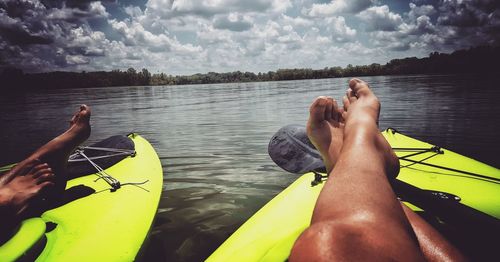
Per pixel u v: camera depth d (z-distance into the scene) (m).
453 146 5.75
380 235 0.57
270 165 4.64
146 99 27.38
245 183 3.91
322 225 0.60
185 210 3.14
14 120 12.74
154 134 8.14
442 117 8.89
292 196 2.26
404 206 1.18
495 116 8.64
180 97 29.69
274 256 1.33
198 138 7.20
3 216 1.59
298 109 13.52
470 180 2.44
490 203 2.07
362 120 1.29
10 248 1.38
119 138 3.73
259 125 9.03
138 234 1.91
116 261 1.62
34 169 1.83
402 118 9.05
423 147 3.45
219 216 2.99
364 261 0.52
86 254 1.63
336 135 1.86
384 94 18.56
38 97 34.59
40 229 1.56
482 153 5.30
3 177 1.76
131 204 2.27
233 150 5.75
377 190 0.71
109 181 2.69
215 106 17.06
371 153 0.94
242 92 34.69
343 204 0.68
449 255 0.93
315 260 0.53
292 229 1.76
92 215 2.05
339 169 0.86
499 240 1.18
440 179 2.46
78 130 2.22
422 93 17.84
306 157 2.83
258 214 2.14
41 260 1.53
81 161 3.00
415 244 0.60
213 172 4.41
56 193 2.08
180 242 2.55
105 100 27.08
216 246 2.48
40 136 8.65
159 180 2.82
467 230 1.28
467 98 13.73
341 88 33.44
